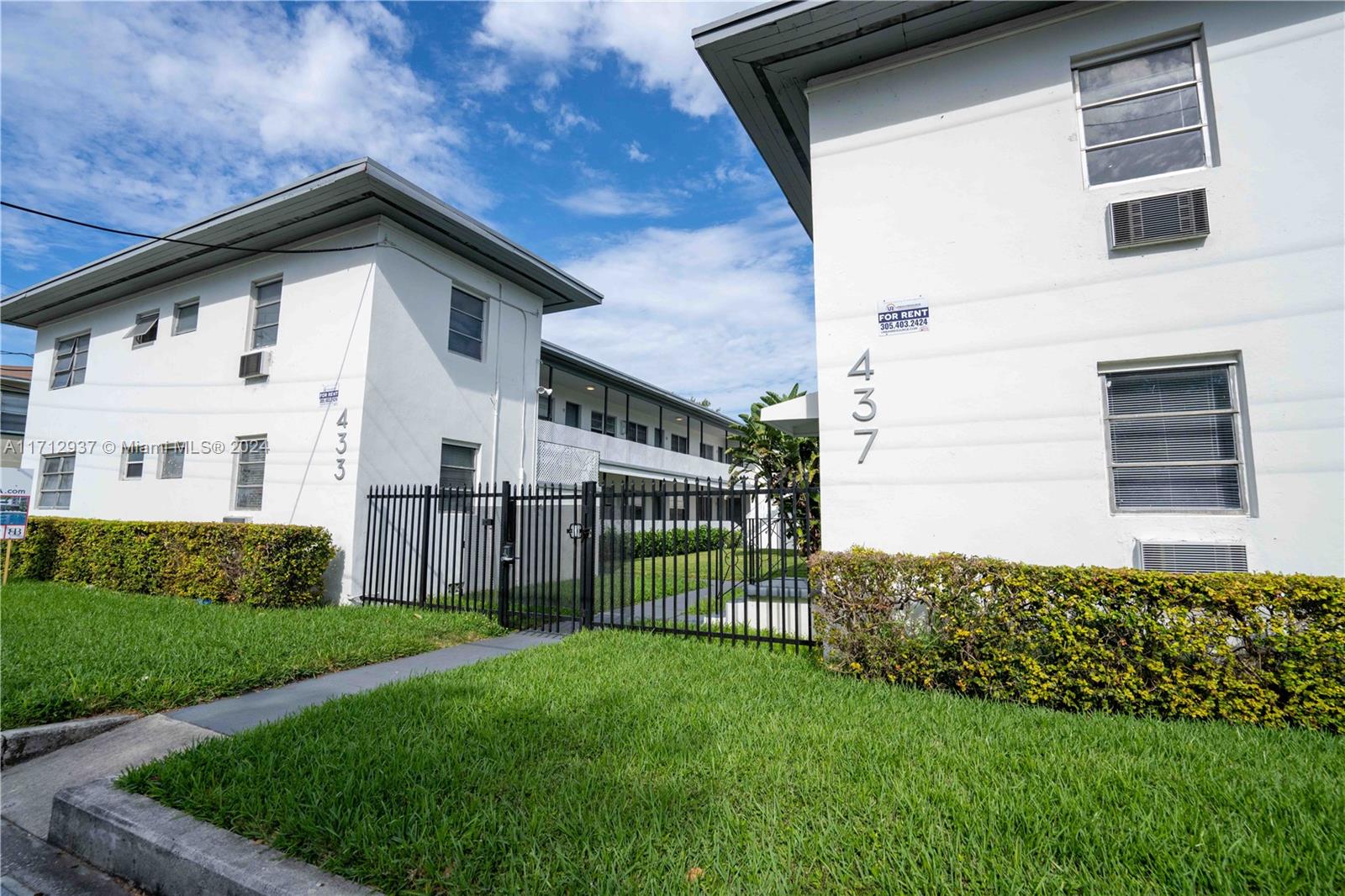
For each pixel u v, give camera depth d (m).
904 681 4.83
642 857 2.31
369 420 8.90
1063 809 2.61
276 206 8.95
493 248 10.44
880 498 5.95
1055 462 5.38
